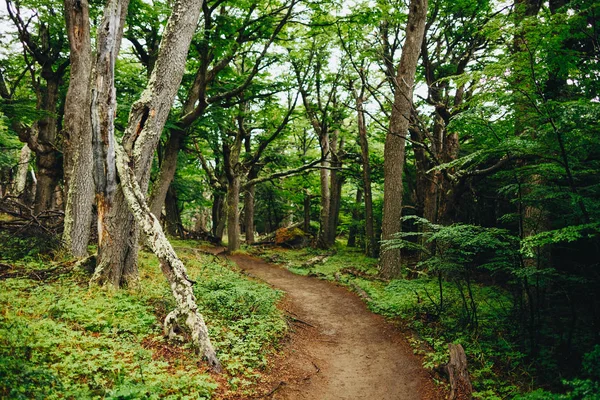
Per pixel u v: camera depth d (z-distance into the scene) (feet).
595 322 21.03
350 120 82.53
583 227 16.24
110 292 23.44
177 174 84.23
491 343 23.39
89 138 31.99
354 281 44.42
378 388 20.11
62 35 50.60
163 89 25.96
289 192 97.86
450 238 24.66
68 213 31.83
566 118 16.34
